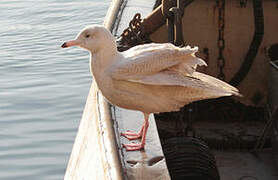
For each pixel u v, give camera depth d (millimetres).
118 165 3203
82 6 17328
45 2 18125
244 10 5848
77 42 3471
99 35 3443
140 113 3988
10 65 11250
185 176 3701
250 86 5934
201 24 5961
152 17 5180
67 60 11656
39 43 13086
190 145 3930
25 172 6781
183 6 4590
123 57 3473
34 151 7336
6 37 13719
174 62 3334
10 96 9320
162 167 3273
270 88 5383
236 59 5961
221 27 5879
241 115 5891
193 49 3330
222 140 5406
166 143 4004
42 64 11344
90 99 4789
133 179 3139
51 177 6691
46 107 8867
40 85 9961
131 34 5176
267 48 5707
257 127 5723
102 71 3455
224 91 3395
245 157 5234
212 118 5895
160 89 3406
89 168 3676
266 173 4926
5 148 7402
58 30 14305
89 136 4074
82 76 10547
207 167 3779
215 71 6020
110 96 3521
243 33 5898
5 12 16672
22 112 8625
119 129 3744
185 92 3430
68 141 7664
